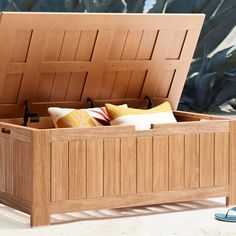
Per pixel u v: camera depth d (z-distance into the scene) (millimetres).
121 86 6652
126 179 5883
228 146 6246
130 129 5875
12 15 5785
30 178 5590
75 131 5680
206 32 8023
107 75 6516
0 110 6285
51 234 5375
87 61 6355
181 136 6062
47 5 7496
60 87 6406
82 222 5738
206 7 8008
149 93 6816
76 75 6391
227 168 6250
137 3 7762
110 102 6695
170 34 6535
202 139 6137
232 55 8086
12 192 5836
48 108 6223
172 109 6961
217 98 8094
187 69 6809
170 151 6027
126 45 6422
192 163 6109
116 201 5859
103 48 6328
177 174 6062
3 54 5957
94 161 5762
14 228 5547
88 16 6078
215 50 8070
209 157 6176
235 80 8117
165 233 5406
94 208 5789
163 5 7848
